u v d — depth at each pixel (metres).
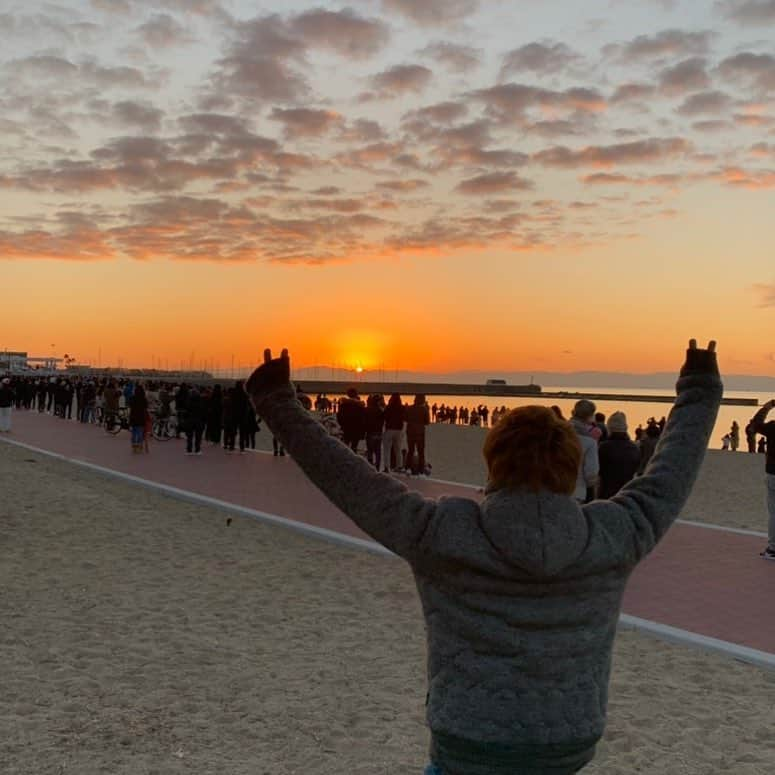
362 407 18.19
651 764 4.61
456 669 1.94
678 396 2.34
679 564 9.73
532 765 1.88
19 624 6.79
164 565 9.16
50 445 23.28
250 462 20.03
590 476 8.54
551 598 1.92
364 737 4.86
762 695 5.70
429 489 16.02
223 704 5.29
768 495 10.11
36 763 4.36
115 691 5.43
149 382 37.72
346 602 7.85
